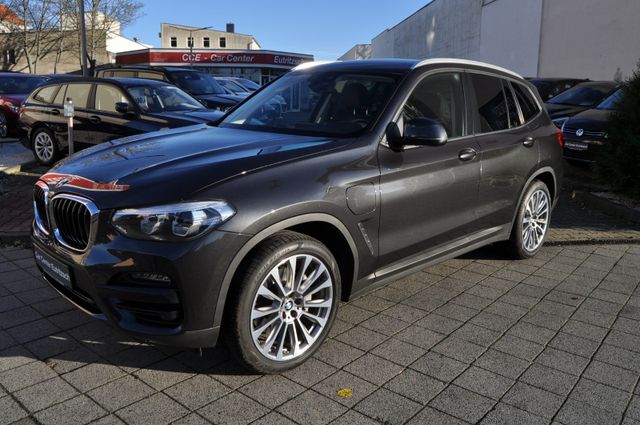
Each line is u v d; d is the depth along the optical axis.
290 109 4.24
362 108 3.87
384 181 3.56
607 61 18.73
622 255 5.59
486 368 3.34
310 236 3.26
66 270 3.12
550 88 14.34
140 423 2.72
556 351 3.58
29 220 6.14
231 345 3.00
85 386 3.04
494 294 4.50
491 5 26.89
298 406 2.90
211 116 8.62
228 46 92.50
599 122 9.34
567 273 5.02
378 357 3.44
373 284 3.68
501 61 25.95
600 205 7.54
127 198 2.88
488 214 4.58
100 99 8.82
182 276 2.77
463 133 4.33
